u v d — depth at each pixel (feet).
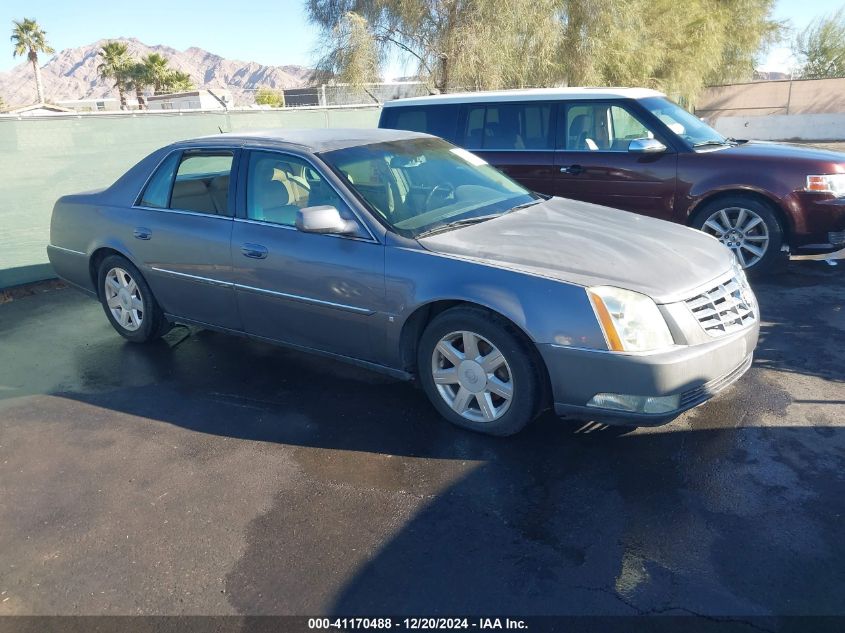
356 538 9.98
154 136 29.81
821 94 107.55
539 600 8.61
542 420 13.15
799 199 20.66
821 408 13.12
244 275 14.94
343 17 60.70
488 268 11.94
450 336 12.55
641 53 68.80
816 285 21.08
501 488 11.01
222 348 18.06
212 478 11.80
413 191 14.58
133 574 9.53
